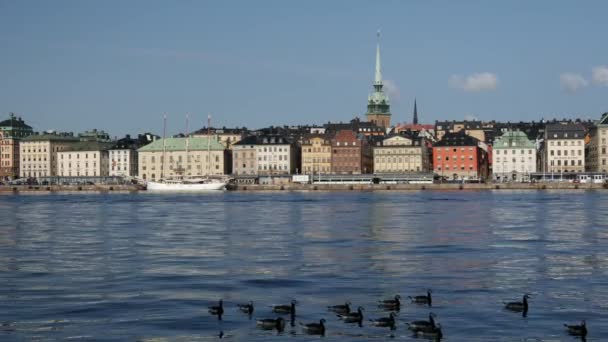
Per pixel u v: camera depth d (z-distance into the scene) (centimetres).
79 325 6056
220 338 5662
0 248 10656
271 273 8306
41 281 7881
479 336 5669
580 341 5544
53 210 19912
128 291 7319
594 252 9900
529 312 6369
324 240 11506
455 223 14438
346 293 7169
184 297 7031
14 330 5922
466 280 7819
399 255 9706
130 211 19112
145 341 5622
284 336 5684
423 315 6266
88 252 10156
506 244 10844
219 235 12319
